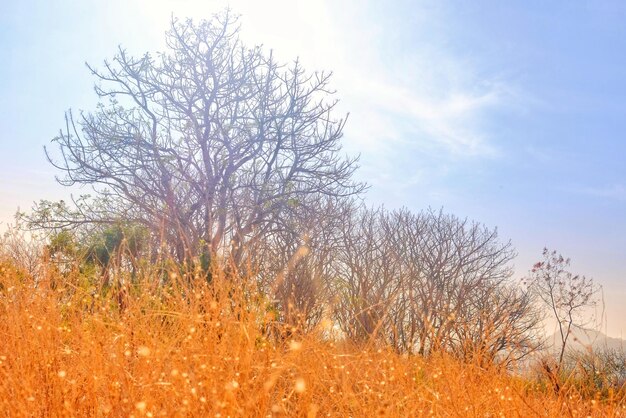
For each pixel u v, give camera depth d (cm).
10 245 533
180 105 1505
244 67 1521
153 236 863
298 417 308
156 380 308
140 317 396
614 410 368
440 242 2042
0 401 292
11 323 364
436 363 395
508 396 368
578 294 1349
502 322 422
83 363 326
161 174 1442
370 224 2017
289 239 1482
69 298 464
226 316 373
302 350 347
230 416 269
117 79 1497
